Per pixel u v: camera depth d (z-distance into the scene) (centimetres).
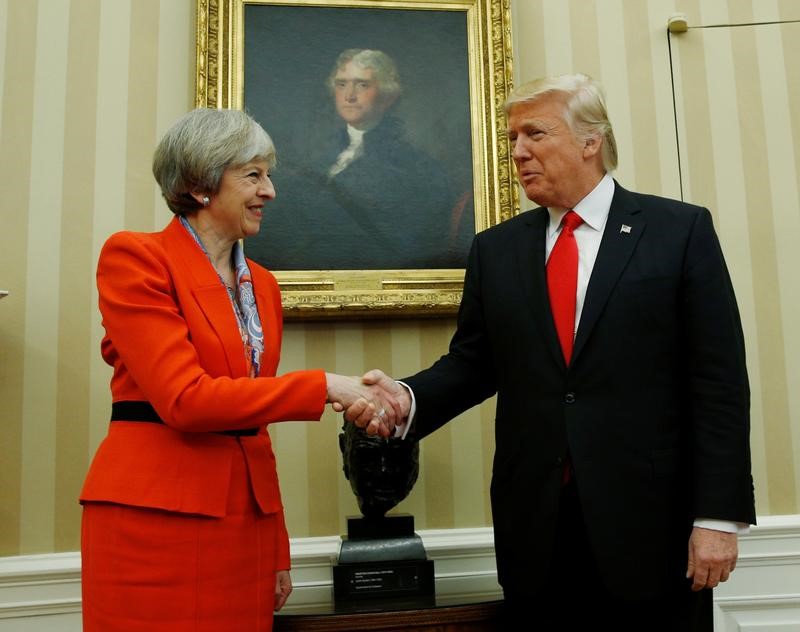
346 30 284
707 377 169
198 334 167
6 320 257
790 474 277
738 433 164
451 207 279
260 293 192
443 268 276
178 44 281
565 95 190
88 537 161
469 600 203
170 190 179
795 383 281
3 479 250
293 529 262
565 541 175
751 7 299
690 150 292
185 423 156
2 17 271
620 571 163
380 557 211
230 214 180
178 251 175
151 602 154
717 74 295
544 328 182
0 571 243
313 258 271
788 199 291
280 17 281
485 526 269
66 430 256
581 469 169
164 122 276
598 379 173
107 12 278
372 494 214
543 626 178
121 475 158
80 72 273
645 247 181
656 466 169
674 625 168
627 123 292
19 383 255
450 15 289
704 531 161
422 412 201
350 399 183
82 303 262
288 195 273
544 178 190
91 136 271
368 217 276
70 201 266
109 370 261
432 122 283
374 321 274
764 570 271
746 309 285
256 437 177
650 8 297
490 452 272
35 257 262
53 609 247
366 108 281
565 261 188
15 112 268
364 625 187
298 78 279
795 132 295
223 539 161
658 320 175
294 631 184
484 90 284
